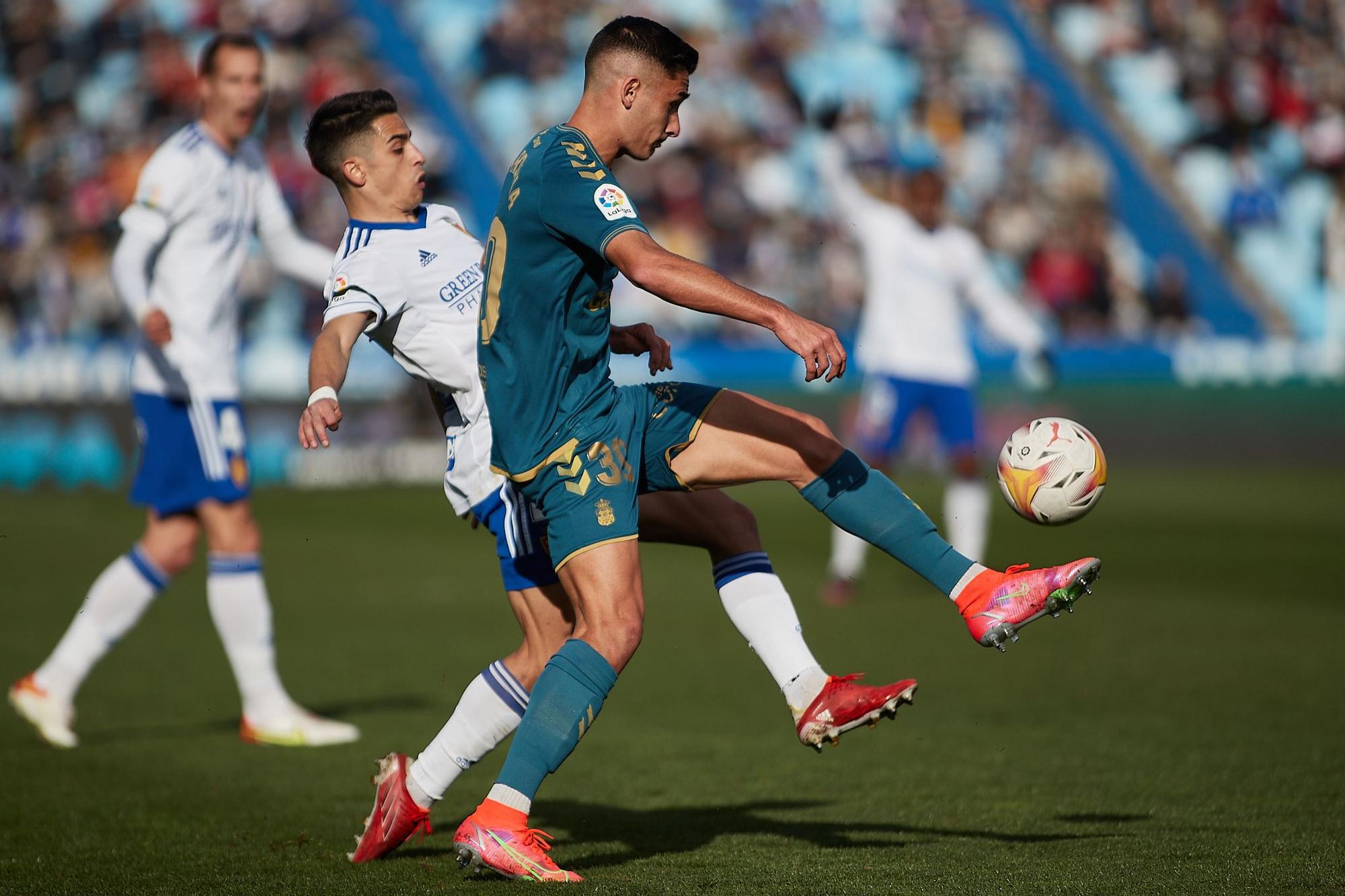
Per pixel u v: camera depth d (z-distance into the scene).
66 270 65.38
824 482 12.49
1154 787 15.34
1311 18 88.75
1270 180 81.50
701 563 40.44
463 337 12.98
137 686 23.25
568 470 11.73
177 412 19.19
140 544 19.45
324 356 12.20
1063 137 80.75
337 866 12.47
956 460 33.84
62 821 14.46
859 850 12.71
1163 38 87.00
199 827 14.17
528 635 13.05
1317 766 16.33
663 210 72.94
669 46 11.98
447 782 12.80
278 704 19.05
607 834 13.60
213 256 19.47
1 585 33.88
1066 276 73.62
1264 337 75.56
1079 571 11.68
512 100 76.50
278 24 76.06
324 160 13.63
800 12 84.00
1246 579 34.66
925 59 83.19
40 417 55.84
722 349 61.94
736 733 18.97
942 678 22.91
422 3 79.44
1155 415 64.38
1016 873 11.68
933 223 33.62
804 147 76.06
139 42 74.75
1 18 75.25
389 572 37.06
